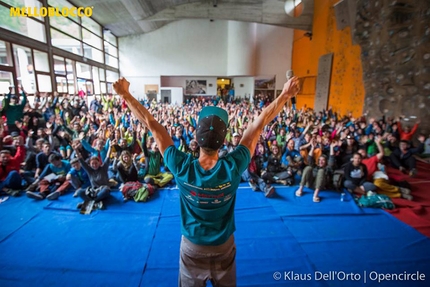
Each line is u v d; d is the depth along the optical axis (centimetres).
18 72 766
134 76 1697
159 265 225
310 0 1255
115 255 239
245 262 230
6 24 684
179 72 1717
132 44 1669
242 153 104
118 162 419
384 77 757
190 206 109
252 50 1655
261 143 479
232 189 104
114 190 389
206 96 1795
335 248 251
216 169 99
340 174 393
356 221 304
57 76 934
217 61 1728
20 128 536
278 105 115
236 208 339
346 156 475
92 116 715
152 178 405
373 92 811
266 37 1681
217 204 104
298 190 383
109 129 557
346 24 977
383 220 305
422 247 252
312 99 1334
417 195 376
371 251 246
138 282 205
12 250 245
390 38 720
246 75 1691
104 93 1405
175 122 714
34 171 414
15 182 377
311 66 1327
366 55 832
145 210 330
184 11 1284
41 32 838
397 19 692
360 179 381
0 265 224
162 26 1670
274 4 1264
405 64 677
